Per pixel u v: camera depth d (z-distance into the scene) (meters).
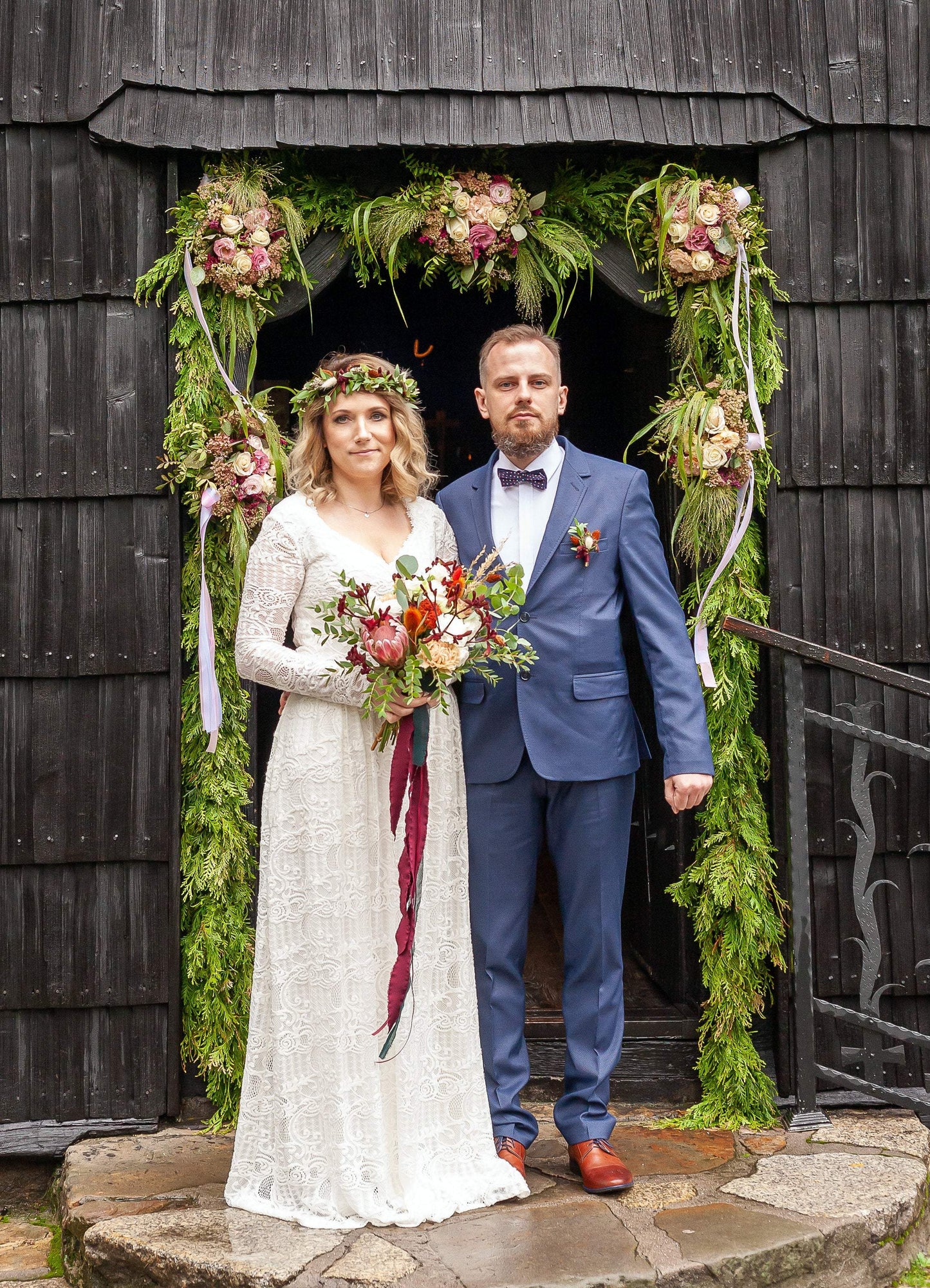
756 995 3.01
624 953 4.10
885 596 3.08
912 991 3.07
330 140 2.92
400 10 2.99
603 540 2.52
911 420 3.10
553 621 2.49
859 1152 2.70
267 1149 2.39
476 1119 2.43
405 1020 2.37
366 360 2.48
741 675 3.04
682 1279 2.12
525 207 3.01
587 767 2.44
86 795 2.95
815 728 3.08
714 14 3.04
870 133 3.09
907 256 3.09
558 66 2.98
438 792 2.43
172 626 2.96
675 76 3.01
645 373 3.91
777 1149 2.73
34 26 2.96
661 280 3.06
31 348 2.96
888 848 3.09
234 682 2.98
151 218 2.96
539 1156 2.68
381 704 2.28
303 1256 2.15
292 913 2.36
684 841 3.26
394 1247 2.19
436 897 2.42
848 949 3.06
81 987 2.95
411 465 2.51
